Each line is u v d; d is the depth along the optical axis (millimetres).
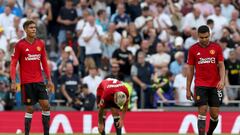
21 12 81250
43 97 48844
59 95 70438
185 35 80500
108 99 48438
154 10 83625
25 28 48375
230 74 73062
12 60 48438
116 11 83000
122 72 73750
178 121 67375
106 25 82188
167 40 79875
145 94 71500
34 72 48812
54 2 82875
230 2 86562
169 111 67938
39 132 66375
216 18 81250
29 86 48656
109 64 75188
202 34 47625
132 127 67438
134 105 70188
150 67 72812
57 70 72562
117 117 49250
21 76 48844
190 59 48500
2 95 68875
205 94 48188
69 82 70500
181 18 83312
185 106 70312
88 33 77375
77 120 67250
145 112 67500
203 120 48125
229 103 70375
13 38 75062
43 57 49188
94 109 69375
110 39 77938
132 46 77750
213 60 48000
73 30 81312
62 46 77312
